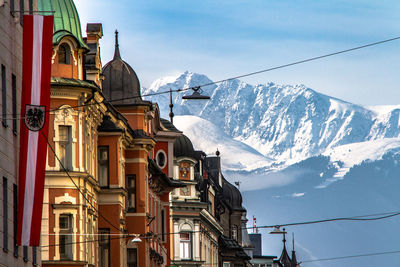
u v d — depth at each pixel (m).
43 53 93.38
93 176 116.50
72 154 110.06
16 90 97.12
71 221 109.12
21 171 92.88
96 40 121.25
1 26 92.75
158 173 149.00
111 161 122.06
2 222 90.69
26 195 92.56
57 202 108.56
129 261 134.25
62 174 108.75
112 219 122.06
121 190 122.06
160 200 157.25
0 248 89.75
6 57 93.88
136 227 134.25
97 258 118.00
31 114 92.94
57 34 110.69
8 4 94.94
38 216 92.81
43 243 107.88
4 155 92.25
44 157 93.38
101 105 119.31
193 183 178.62
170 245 173.12
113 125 122.06
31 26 93.25
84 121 112.19
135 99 137.25
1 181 90.94
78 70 112.12
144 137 134.75
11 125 94.62
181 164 177.50
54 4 114.38
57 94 110.00
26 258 98.19
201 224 183.38
